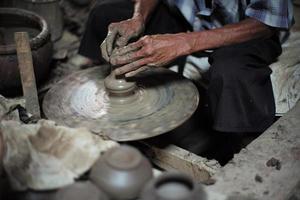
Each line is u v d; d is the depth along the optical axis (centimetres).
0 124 166
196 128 279
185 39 211
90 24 279
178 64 273
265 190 163
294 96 245
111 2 273
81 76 231
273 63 250
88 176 146
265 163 177
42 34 262
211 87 224
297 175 170
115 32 222
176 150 208
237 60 221
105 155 142
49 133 154
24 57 195
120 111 206
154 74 230
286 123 201
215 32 219
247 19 228
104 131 194
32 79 200
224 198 159
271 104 229
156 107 207
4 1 336
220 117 219
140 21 232
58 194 132
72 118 203
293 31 282
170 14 275
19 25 299
